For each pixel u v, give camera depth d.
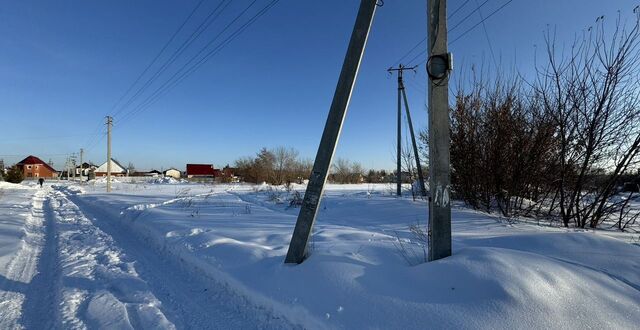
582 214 8.66
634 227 8.53
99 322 3.71
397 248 4.79
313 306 3.60
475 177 10.99
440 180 4.13
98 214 13.77
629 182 8.41
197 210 12.17
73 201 20.86
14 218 11.48
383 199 13.59
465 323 2.91
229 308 4.17
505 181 10.12
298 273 4.25
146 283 4.96
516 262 3.55
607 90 8.16
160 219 9.58
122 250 7.05
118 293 4.59
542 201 9.72
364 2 4.59
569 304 3.03
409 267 3.84
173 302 4.32
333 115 4.69
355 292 3.58
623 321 2.90
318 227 7.98
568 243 4.74
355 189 28.98
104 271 5.47
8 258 6.25
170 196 21.69
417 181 18.31
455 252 4.14
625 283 3.56
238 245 5.78
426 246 5.11
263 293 4.12
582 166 8.65
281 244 6.07
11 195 25.41
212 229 7.65
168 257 6.44
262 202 16.81
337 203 14.36
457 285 3.33
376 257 4.42
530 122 9.89
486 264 3.51
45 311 4.11
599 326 2.83
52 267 5.86
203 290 4.73
